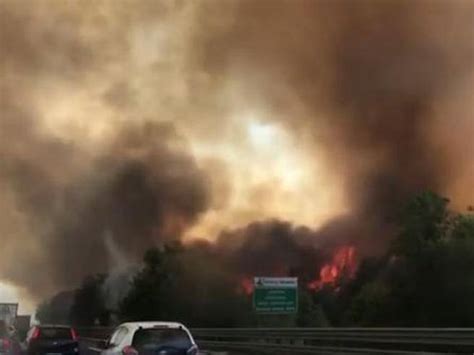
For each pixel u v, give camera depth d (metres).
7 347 24.56
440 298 33.09
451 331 17.05
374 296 37.16
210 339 31.66
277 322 38.00
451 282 32.97
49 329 24.09
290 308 29.11
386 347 20.23
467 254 33.16
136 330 14.44
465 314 32.12
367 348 20.66
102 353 15.70
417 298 34.06
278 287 29.12
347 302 47.34
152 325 14.56
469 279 32.59
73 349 24.06
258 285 28.97
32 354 23.61
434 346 18.28
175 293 55.72
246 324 49.25
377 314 35.97
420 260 34.62
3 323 25.38
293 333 24.92
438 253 33.94
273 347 25.25
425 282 34.00
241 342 27.94
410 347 19.25
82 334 51.59
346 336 21.66
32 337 23.88
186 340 14.56
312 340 23.67
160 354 14.23
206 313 52.31
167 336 14.48
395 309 34.97
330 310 47.78
